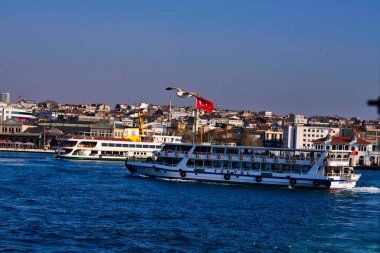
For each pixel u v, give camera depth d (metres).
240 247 60.03
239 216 78.38
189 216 77.00
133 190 105.56
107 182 120.44
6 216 72.75
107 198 93.19
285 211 84.38
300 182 118.00
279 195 104.88
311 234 66.69
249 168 121.88
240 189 113.12
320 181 116.81
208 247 59.72
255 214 80.56
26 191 99.62
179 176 126.00
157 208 83.31
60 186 110.19
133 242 61.06
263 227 70.62
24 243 59.12
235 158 122.50
